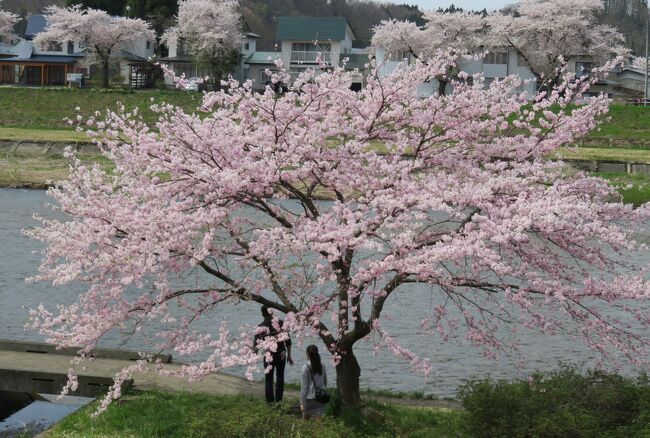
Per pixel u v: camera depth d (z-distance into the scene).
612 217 12.27
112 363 14.69
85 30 80.12
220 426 10.20
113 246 11.89
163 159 12.20
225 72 79.44
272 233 11.30
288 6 157.88
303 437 9.95
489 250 10.41
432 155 13.23
